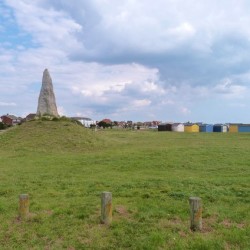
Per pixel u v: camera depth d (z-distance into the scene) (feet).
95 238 28.76
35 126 134.51
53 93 159.63
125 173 64.85
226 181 51.52
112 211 34.65
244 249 26.68
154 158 80.94
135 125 472.03
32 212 35.78
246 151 90.89
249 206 37.47
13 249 27.20
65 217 33.86
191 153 86.99
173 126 336.70
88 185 51.19
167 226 31.04
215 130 340.80
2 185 52.08
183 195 42.29
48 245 27.96
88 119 433.89
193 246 26.84
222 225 31.55
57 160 84.84
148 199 41.09
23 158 91.09
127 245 27.48
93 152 103.09
